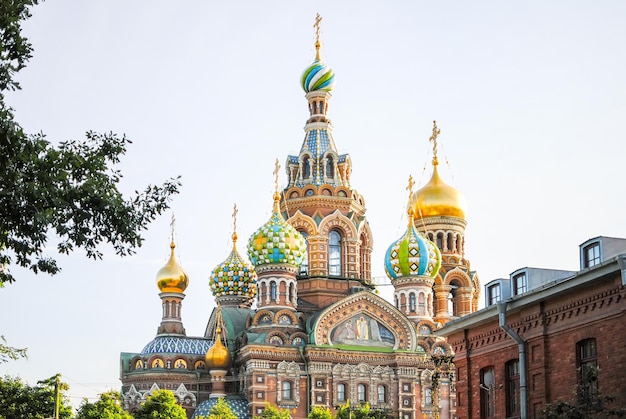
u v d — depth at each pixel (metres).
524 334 55.47
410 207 134.50
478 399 60.59
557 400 50.47
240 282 141.50
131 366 131.62
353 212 138.88
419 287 131.88
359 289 132.12
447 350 129.12
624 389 47.22
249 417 122.06
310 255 135.75
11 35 39.69
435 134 145.12
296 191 138.88
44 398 79.06
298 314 128.38
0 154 38.38
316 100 143.12
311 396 122.75
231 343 133.50
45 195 39.84
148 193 43.62
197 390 130.12
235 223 145.00
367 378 124.94
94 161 41.97
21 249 41.06
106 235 42.44
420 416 124.75
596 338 49.75
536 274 57.19
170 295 137.88
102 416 105.75
